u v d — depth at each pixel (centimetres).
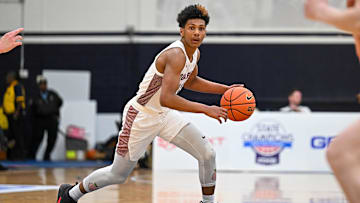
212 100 1555
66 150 1446
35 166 1155
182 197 591
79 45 1619
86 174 933
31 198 559
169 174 950
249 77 1603
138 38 1616
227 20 1606
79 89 1561
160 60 391
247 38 1603
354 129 223
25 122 1566
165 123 412
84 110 1470
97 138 1524
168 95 377
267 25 1603
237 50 1605
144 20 1620
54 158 1458
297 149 1014
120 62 1616
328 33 1587
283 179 852
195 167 1022
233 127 1018
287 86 1597
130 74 1616
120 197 586
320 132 1015
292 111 1112
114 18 1625
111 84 1616
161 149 1031
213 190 429
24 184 730
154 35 1616
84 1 1625
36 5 1619
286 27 1598
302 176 922
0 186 700
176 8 1616
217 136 1020
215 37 1605
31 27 1616
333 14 224
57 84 1555
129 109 412
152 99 401
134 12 1622
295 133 1017
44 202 525
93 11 1625
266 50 1605
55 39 1617
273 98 1595
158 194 621
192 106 377
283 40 1598
